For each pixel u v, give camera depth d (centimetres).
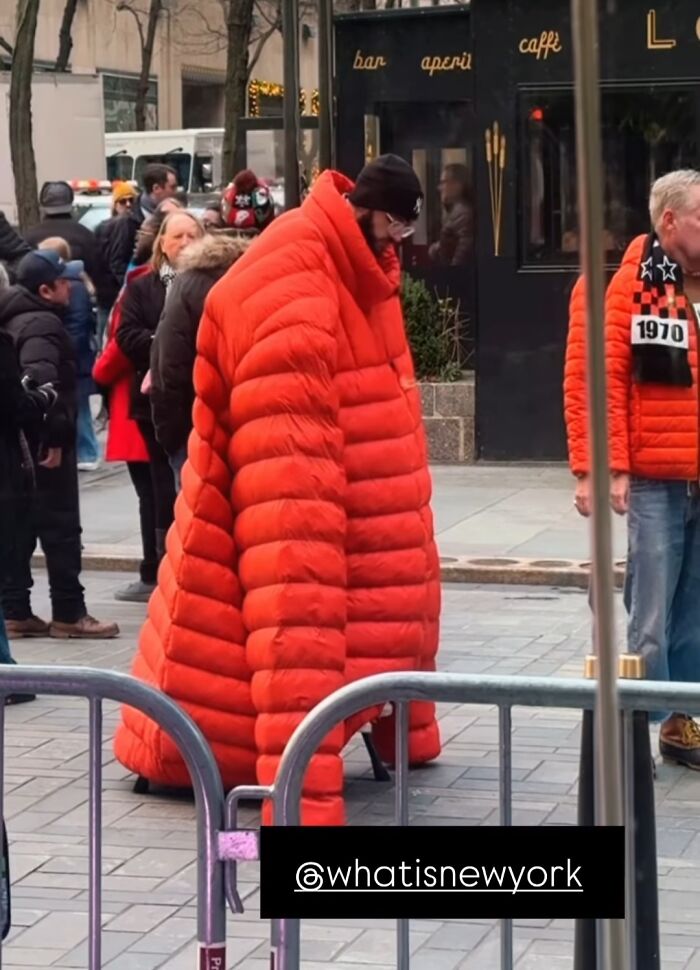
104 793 646
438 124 1631
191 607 589
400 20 1608
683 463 625
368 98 1625
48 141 2692
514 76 1387
